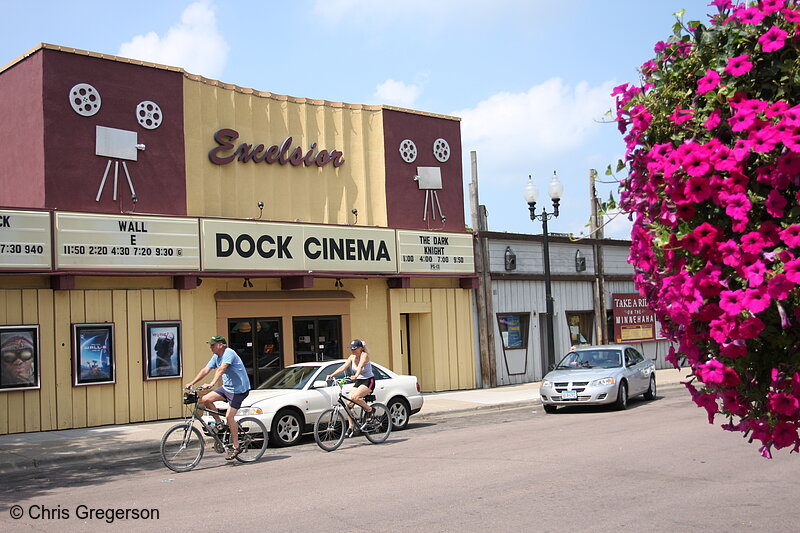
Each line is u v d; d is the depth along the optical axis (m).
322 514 7.89
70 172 16.45
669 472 9.77
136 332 17.03
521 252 25.64
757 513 7.53
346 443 13.94
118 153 17.08
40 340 15.76
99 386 16.42
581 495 8.48
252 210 19.72
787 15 3.37
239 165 19.56
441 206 23.52
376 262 21.03
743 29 3.54
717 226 3.42
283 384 14.78
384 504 8.29
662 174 3.56
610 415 16.97
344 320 20.88
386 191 22.17
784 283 3.02
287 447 13.71
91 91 16.86
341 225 20.31
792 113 3.14
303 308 19.95
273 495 9.02
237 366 11.75
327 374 14.79
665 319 3.80
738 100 3.42
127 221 16.58
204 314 18.25
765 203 3.26
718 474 9.59
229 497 9.00
